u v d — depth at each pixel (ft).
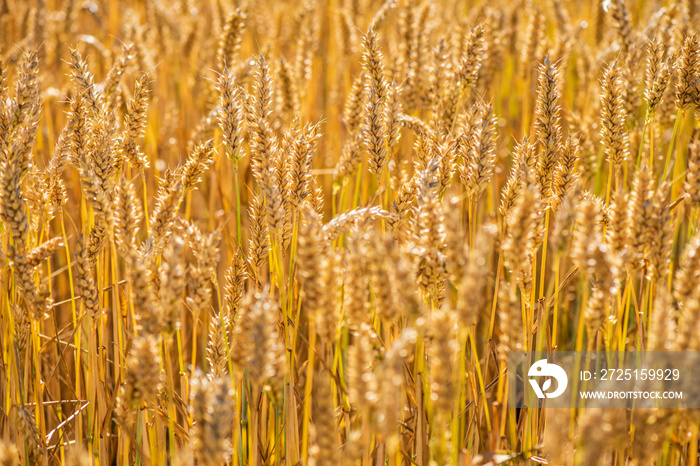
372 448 8.32
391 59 13.66
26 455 8.37
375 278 6.05
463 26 15.30
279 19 19.30
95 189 7.43
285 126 13.07
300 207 8.41
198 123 16.79
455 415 6.84
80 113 8.68
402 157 11.54
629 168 11.96
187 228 8.25
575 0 23.30
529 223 6.48
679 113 9.54
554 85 8.54
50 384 10.94
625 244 7.22
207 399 5.89
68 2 18.20
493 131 8.41
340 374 8.71
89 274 7.85
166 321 6.54
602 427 5.58
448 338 5.55
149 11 18.17
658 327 6.02
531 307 8.14
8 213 7.33
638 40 12.46
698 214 8.72
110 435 9.16
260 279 9.46
